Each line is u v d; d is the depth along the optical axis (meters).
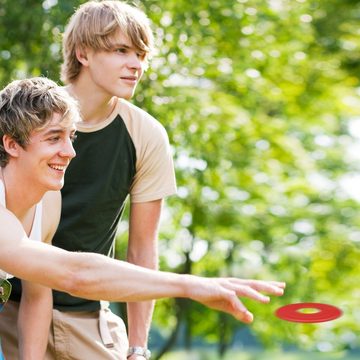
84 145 6.25
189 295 4.52
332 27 19.92
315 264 19.00
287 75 17.00
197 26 13.30
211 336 19.36
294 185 17.55
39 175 5.12
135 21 6.15
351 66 20.08
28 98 5.06
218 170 15.00
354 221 18.88
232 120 14.66
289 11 15.25
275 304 18.61
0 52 13.06
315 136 19.55
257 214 17.23
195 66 13.64
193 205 15.27
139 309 6.63
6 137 5.11
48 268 4.68
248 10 14.06
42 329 5.85
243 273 18.86
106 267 4.65
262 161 16.45
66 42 6.31
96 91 6.22
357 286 19.48
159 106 13.20
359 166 19.83
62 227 6.28
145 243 6.65
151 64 12.89
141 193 6.53
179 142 13.69
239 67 14.49
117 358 6.38
